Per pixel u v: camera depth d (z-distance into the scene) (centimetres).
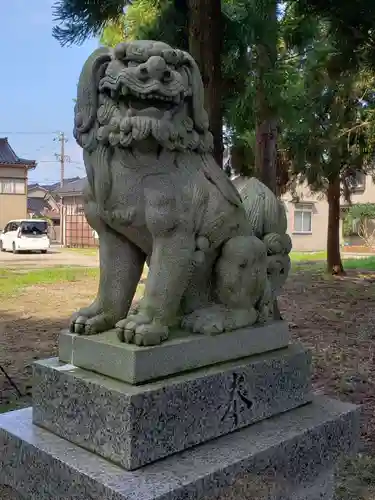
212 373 150
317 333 507
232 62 439
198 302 170
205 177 158
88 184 156
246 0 429
